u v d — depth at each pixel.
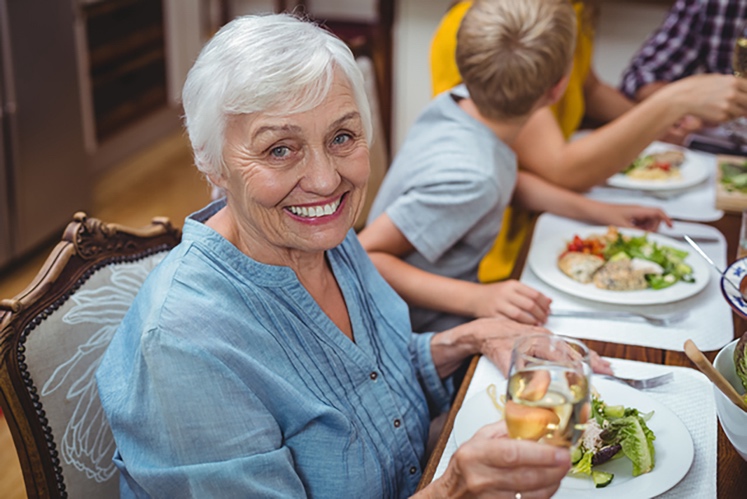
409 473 1.24
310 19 1.12
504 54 1.56
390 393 1.22
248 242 1.14
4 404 1.12
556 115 2.12
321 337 1.15
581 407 0.84
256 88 1.01
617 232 1.64
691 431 1.12
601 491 1.00
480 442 0.86
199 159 1.10
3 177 3.20
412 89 3.23
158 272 1.10
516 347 0.87
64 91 3.46
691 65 2.54
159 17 4.46
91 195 3.80
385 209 1.73
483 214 1.63
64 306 1.20
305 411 1.09
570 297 1.49
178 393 1.01
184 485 1.01
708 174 1.99
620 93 2.45
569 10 1.61
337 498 1.12
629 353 1.31
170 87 4.70
